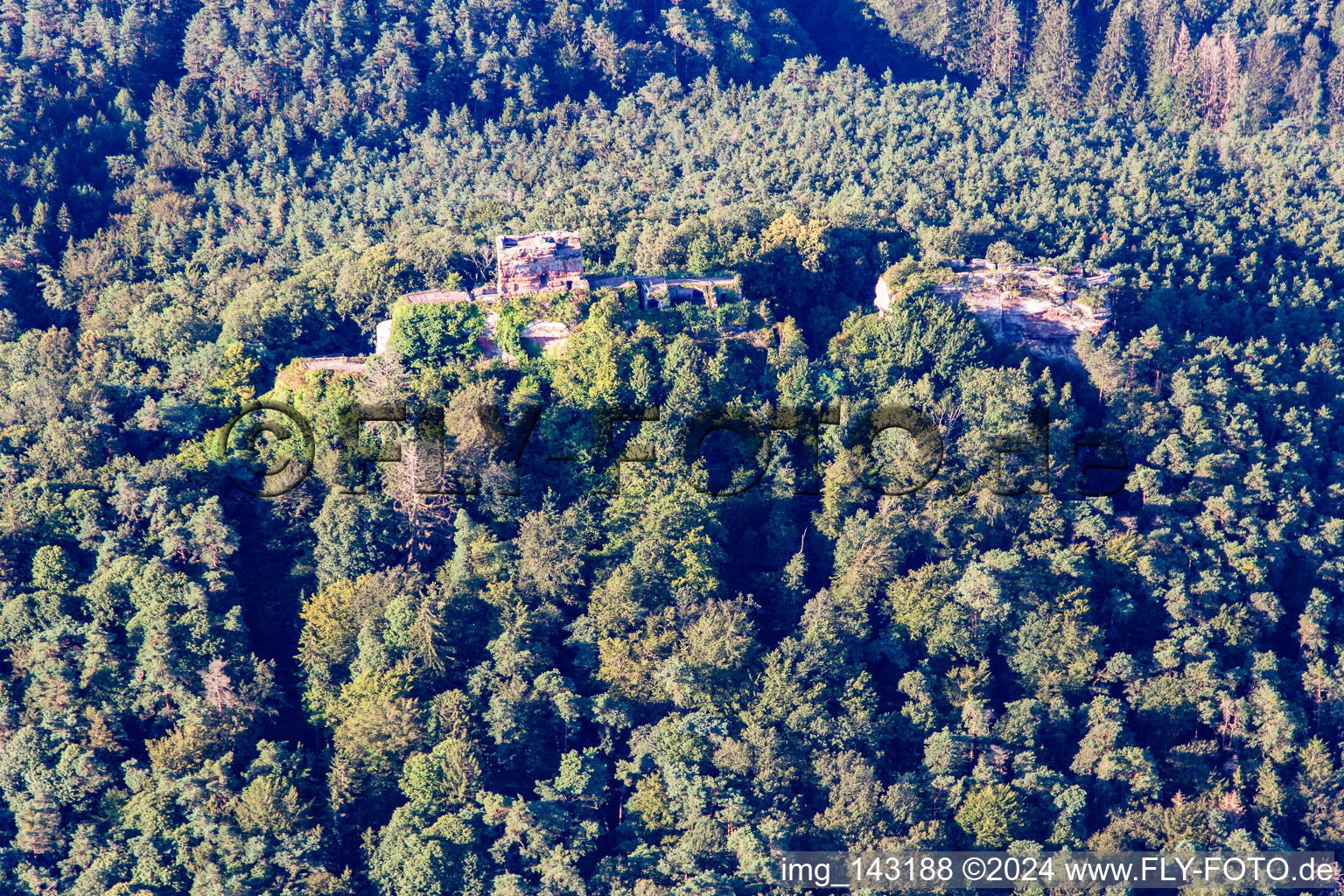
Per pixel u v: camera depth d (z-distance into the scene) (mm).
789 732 152875
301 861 137625
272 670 155250
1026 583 166000
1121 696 165625
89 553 166375
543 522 164250
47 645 151625
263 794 140750
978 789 150000
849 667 159750
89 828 142250
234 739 149125
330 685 154750
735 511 175375
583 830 142875
